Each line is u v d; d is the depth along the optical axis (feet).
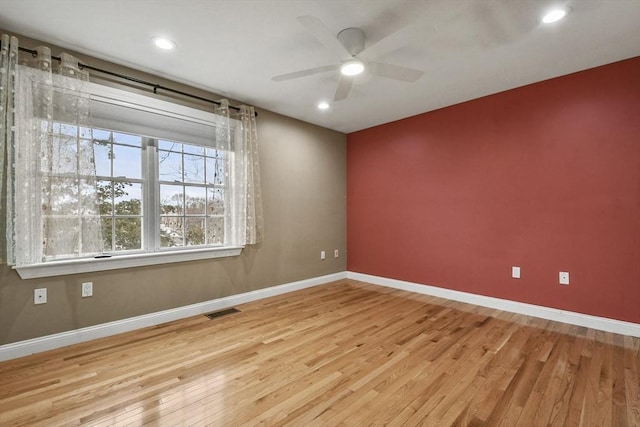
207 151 11.23
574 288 9.56
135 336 8.69
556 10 6.53
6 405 5.62
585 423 5.15
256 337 8.64
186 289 10.34
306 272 14.34
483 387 6.20
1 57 7.07
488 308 11.21
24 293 7.48
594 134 9.18
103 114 8.63
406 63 8.85
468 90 10.84
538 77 9.84
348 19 6.86
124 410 5.50
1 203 7.12
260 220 12.25
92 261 8.29
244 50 8.17
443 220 12.64
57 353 7.62
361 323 9.71
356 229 15.93
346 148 16.24
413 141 13.60
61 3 6.28
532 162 10.34
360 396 5.92
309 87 10.51
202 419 5.28
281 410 5.52
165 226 10.15
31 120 7.39
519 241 10.66
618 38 7.59
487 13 6.66
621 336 8.59
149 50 8.15
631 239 8.63
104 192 8.91
